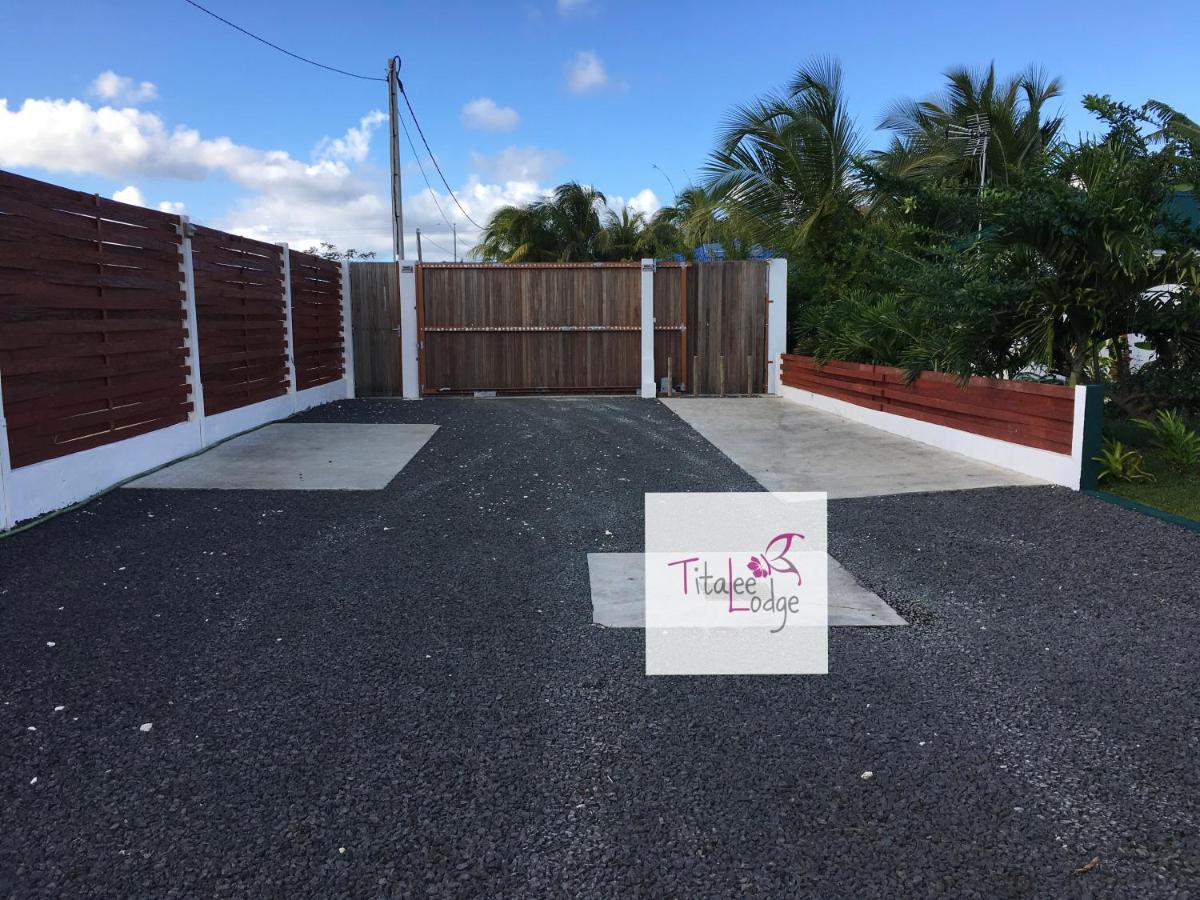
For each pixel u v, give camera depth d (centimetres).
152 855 227
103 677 333
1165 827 237
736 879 217
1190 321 666
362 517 585
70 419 612
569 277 1356
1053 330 691
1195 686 323
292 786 258
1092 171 698
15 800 251
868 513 589
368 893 212
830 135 1320
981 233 745
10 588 435
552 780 262
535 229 2955
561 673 338
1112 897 210
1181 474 663
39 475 575
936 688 324
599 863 224
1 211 532
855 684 328
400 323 1352
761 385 1384
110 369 660
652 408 1205
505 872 221
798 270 1394
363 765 270
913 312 921
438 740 286
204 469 741
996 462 741
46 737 287
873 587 440
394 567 475
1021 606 410
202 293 829
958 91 1570
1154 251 674
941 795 253
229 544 518
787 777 263
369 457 808
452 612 406
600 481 707
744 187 1364
